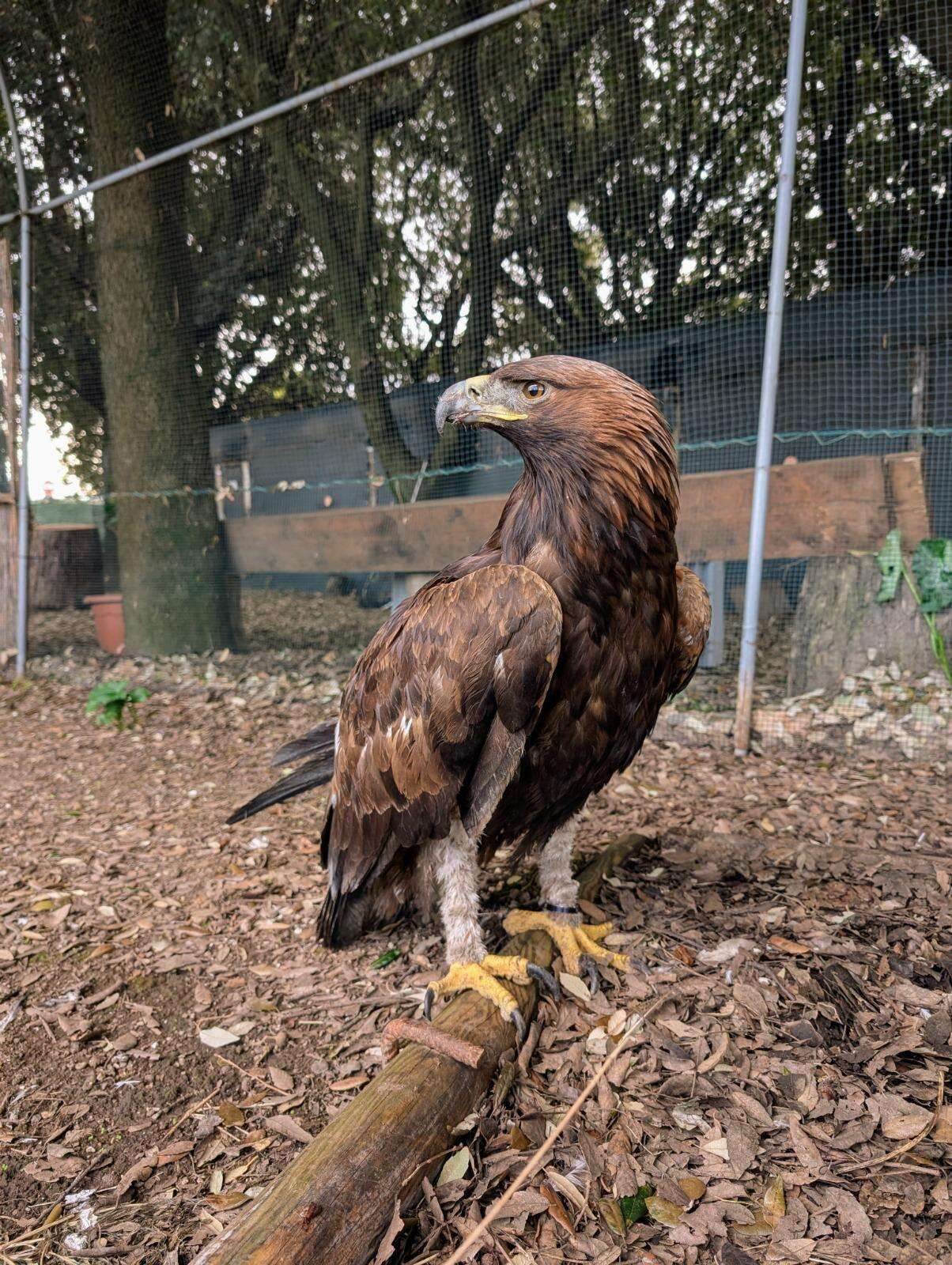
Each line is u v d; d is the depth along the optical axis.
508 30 7.30
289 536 7.27
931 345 6.51
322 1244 1.32
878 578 4.67
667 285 7.82
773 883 2.81
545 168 8.07
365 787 2.17
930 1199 1.52
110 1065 2.04
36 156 7.72
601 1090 1.85
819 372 6.85
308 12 7.64
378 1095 1.65
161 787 4.22
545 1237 1.48
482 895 2.85
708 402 7.31
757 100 7.42
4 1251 1.51
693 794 3.81
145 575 7.53
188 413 7.61
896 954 2.33
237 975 2.45
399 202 8.11
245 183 7.80
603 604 1.90
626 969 2.28
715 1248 1.45
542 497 1.94
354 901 2.44
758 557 4.34
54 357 8.16
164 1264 1.46
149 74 7.19
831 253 7.13
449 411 1.98
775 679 5.43
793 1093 1.81
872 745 4.32
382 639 2.16
